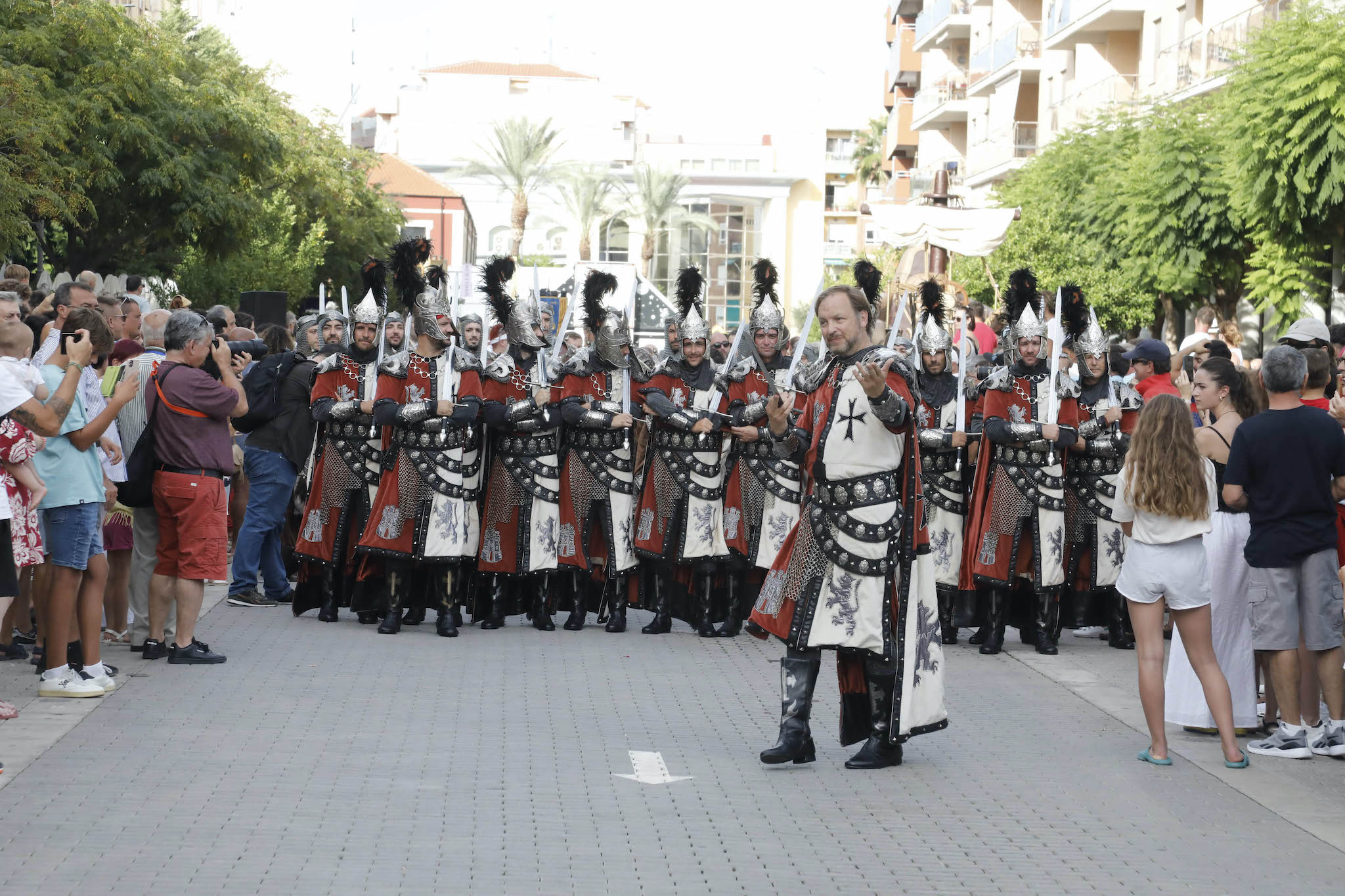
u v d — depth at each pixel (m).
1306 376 8.14
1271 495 7.50
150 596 9.34
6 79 22.23
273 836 5.71
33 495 7.66
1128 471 7.36
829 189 113.12
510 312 10.91
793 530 7.16
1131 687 9.37
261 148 30.11
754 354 11.07
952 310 14.38
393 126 104.69
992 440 10.50
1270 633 7.52
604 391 11.00
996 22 49.31
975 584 10.55
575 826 5.96
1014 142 44.94
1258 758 7.52
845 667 7.20
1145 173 26.28
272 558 12.15
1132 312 27.19
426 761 6.91
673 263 84.56
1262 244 23.69
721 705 8.46
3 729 7.33
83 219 27.73
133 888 5.08
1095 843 5.97
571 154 102.19
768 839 5.88
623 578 11.06
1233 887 5.44
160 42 28.48
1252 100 22.44
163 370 9.07
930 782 6.87
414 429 10.62
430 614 12.12
